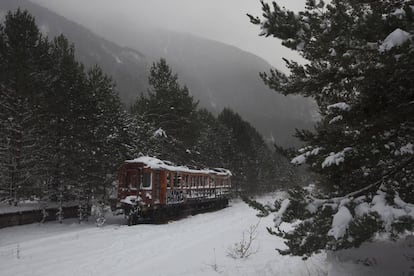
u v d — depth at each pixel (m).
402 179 5.07
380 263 5.77
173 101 29.09
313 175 7.06
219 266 8.65
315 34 4.44
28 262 9.47
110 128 20.80
